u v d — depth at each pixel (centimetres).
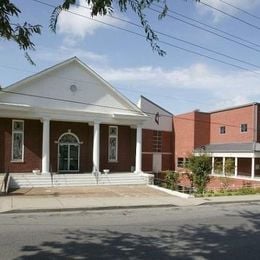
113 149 3528
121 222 1370
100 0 476
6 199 2072
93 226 1271
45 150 3014
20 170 3102
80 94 3219
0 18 469
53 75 3116
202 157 3033
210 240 1043
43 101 3067
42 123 3172
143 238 1066
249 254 888
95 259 831
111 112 3341
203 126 4641
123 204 1944
